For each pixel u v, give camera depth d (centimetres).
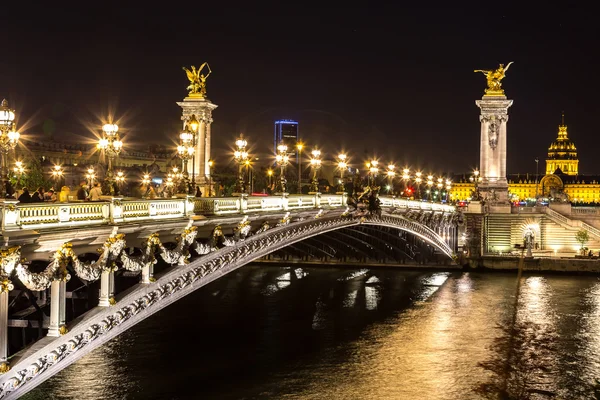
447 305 8619
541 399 5238
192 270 4312
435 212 11038
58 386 4925
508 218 12788
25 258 2816
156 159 15000
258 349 6194
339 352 6231
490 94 13012
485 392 5334
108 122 3625
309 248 11031
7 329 2902
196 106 8400
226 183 11444
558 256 12644
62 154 12462
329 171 13575
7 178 2727
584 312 8256
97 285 3597
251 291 9306
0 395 2798
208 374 5350
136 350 5972
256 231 5312
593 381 5681
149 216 3744
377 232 11088
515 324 7556
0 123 2730
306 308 8188
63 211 3016
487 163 12988
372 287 9912
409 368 5841
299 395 5041
